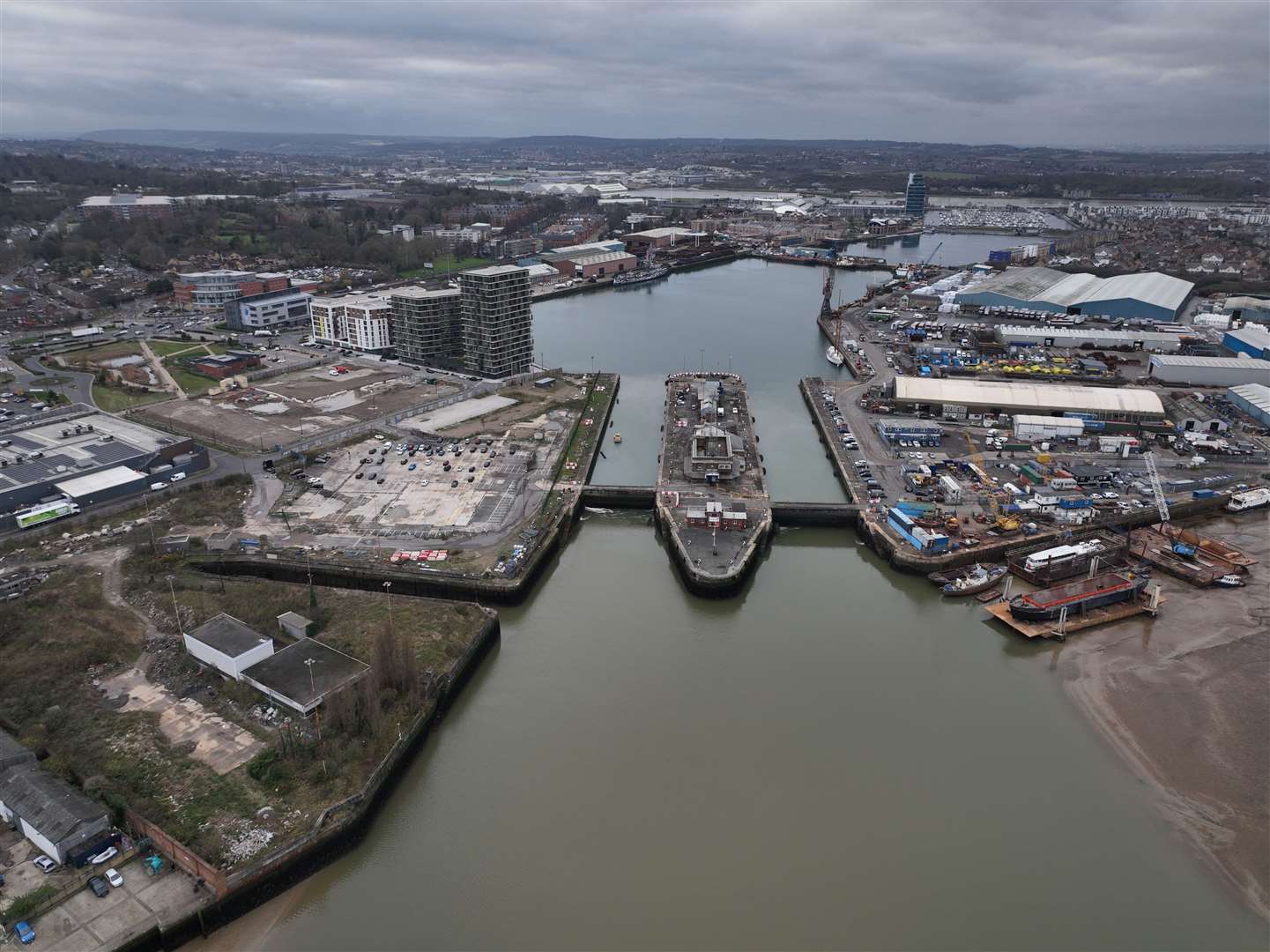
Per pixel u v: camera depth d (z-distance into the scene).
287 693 108.81
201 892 82.94
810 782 102.44
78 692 111.94
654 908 85.06
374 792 96.88
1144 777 104.31
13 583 136.88
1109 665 127.69
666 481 187.75
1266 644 131.75
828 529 175.12
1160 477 192.00
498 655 129.75
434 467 194.50
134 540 155.12
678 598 147.62
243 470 191.38
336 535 160.12
